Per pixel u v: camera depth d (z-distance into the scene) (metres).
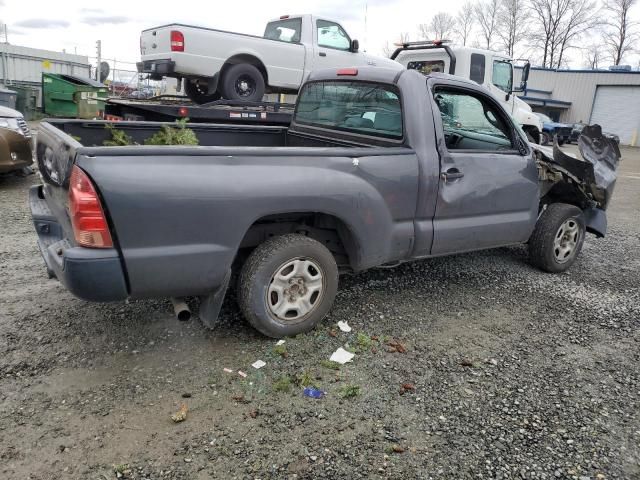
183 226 2.91
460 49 11.91
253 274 3.35
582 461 2.59
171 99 8.97
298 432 2.69
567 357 3.61
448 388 3.14
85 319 3.72
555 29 54.78
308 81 5.08
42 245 3.45
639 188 12.15
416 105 3.88
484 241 4.49
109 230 2.75
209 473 2.39
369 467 2.48
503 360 3.52
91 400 2.85
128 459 2.45
